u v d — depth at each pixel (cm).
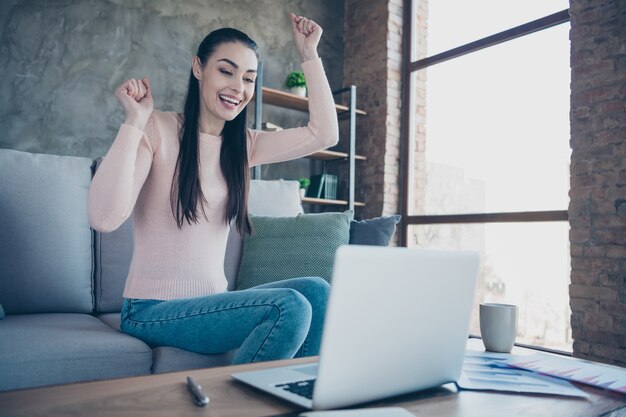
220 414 74
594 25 311
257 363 106
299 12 494
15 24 367
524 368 106
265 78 473
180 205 154
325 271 220
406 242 463
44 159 205
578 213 311
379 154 473
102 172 137
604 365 110
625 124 292
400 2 482
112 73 402
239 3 462
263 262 225
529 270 363
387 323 79
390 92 471
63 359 136
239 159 169
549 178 356
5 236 185
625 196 290
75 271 199
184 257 156
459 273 89
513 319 125
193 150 158
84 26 392
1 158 194
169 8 428
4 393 80
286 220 235
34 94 373
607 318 294
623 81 295
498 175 391
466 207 414
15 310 187
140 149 151
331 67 511
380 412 76
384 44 475
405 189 469
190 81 167
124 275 216
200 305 144
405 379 85
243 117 171
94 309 212
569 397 90
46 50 377
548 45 364
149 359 149
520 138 377
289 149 186
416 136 466
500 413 80
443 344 89
